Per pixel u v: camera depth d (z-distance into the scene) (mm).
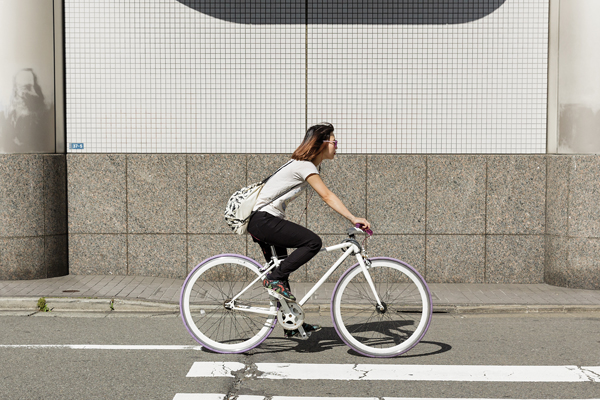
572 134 7645
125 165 8102
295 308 4961
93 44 8094
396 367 4719
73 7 8055
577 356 5000
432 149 8156
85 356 4910
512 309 6695
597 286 7559
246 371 4598
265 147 8188
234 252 8133
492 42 8062
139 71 8117
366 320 5027
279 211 4867
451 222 8070
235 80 8141
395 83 8133
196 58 8117
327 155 4926
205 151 8180
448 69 8109
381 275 5027
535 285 7906
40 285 7438
